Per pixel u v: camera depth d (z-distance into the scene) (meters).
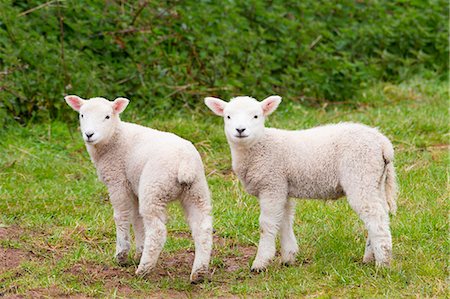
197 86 16.02
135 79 15.71
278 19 17.73
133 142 8.98
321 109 16.30
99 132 8.84
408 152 13.26
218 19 17.19
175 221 10.73
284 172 8.91
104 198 11.66
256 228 10.48
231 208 11.03
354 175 8.54
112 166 8.98
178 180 8.30
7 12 15.15
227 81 15.80
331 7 19.17
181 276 8.88
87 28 16.12
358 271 8.68
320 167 8.75
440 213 10.49
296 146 8.91
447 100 16.78
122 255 9.07
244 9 18.14
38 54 15.09
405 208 10.77
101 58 16.09
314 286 8.39
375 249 8.54
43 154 13.38
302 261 9.27
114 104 9.07
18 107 14.73
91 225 10.43
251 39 16.84
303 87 16.83
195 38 16.62
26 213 10.92
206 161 13.12
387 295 8.02
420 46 19.38
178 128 14.26
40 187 11.95
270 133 9.05
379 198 8.59
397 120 14.74
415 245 9.55
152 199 8.38
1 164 12.80
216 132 14.35
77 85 14.90
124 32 16.28
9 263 9.20
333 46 18.42
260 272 8.89
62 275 8.82
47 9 15.91
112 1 16.70
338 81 17.14
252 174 8.97
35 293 8.34
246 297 8.19
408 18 19.25
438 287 8.18
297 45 17.56
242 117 8.89
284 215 9.14
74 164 13.05
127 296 8.30
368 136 8.65
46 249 9.69
